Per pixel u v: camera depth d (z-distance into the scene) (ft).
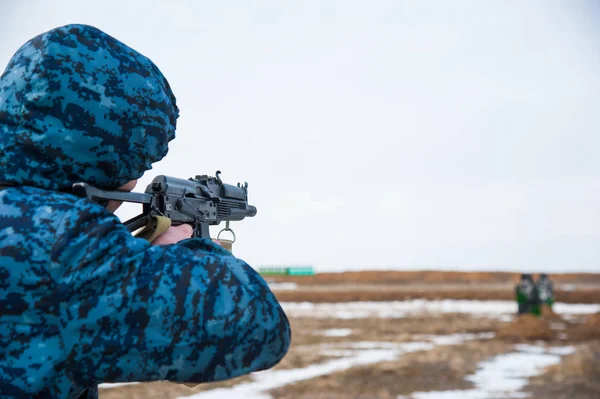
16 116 4.33
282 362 56.54
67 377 4.08
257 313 4.32
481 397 38.99
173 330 4.09
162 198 6.26
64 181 4.43
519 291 90.79
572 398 37.93
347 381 45.93
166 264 4.25
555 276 504.02
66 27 4.47
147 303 4.06
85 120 4.35
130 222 5.49
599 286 444.55
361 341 80.02
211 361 4.19
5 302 4.04
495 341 75.10
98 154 4.44
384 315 150.92
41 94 4.26
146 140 4.68
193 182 7.25
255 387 43.52
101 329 4.02
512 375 48.14
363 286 440.86
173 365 4.12
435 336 86.33
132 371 4.09
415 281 467.93
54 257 4.02
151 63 4.98
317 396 40.01
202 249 4.78
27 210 4.19
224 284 4.30
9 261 4.04
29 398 4.00
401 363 53.83
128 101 4.53
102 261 4.08
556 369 49.57
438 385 44.01
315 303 266.36
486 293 307.17
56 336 4.04
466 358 58.59
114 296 4.03
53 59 4.31
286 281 463.83
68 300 4.02
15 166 4.33
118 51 4.66
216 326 4.14
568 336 79.36
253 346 4.31
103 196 4.66
